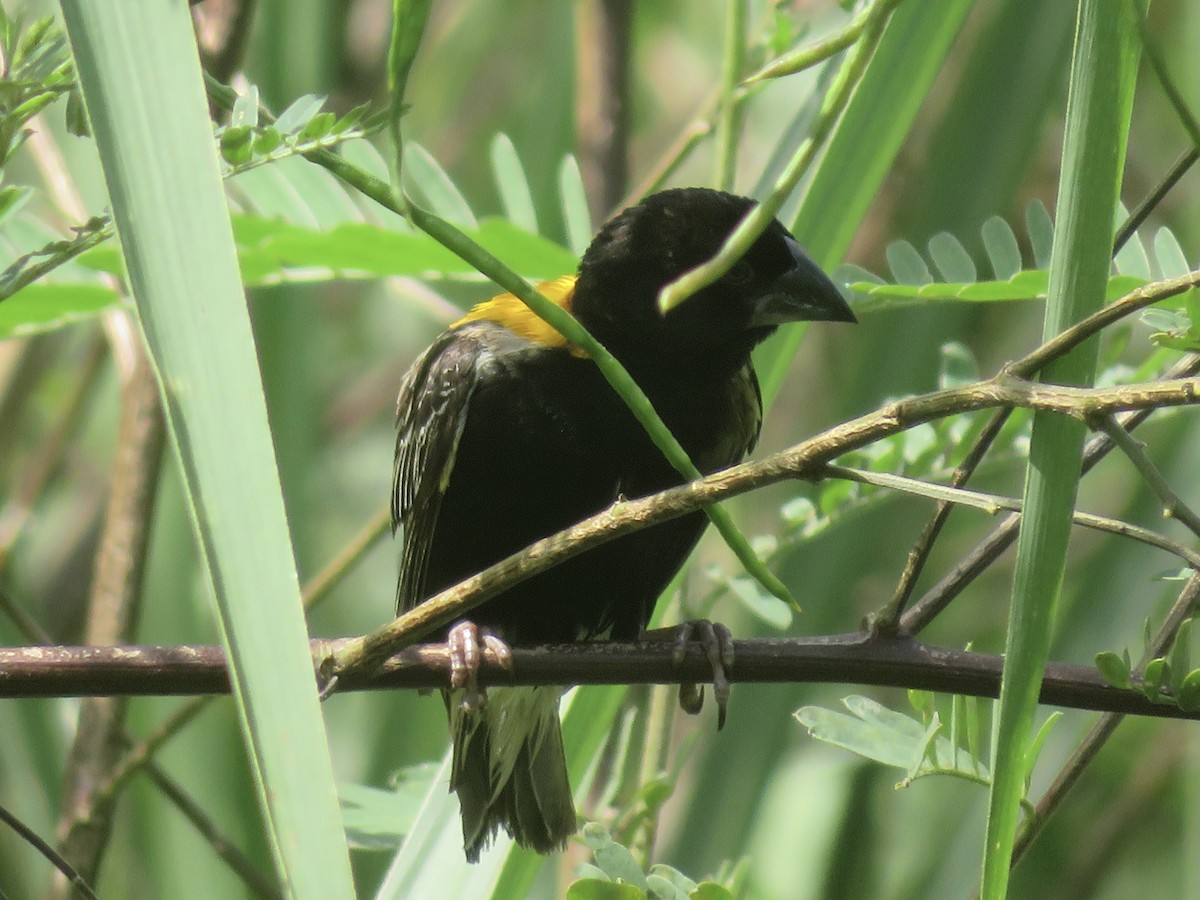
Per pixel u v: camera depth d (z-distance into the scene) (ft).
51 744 37.55
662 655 20.59
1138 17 13.16
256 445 11.32
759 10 32.27
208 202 11.53
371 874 34.30
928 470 24.84
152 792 36.81
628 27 39.99
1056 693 17.80
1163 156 44.88
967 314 36.04
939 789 39.52
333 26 39.99
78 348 46.42
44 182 35.35
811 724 18.34
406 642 17.28
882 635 18.97
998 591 43.96
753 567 15.93
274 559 11.19
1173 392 13.26
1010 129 36.11
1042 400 13.80
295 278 24.18
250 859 36.27
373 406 50.03
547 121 41.65
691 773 39.19
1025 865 40.24
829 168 25.93
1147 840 40.47
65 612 42.75
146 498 33.50
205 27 29.76
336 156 15.51
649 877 19.49
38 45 16.02
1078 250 14.23
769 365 29.12
